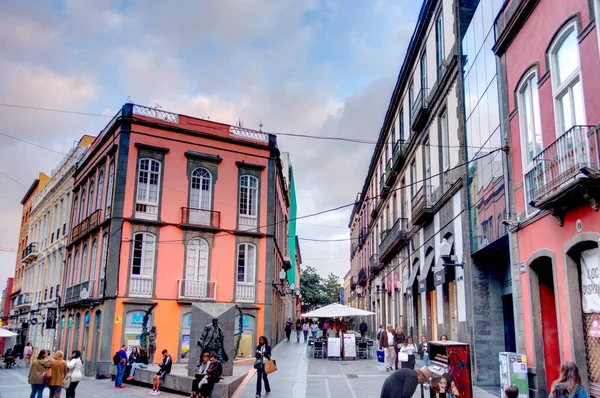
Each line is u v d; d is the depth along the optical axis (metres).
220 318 15.34
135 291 23.16
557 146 8.98
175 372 16.70
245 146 27.09
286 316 44.53
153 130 24.81
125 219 23.48
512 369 10.35
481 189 13.60
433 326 19.39
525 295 10.73
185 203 24.97
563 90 9.30
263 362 12.87
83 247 28.11
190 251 24.78
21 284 44.66
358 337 24.12
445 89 17.38
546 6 9.91
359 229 51.53
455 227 15.97
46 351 13.21
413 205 22.20
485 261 14.38
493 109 12.77
